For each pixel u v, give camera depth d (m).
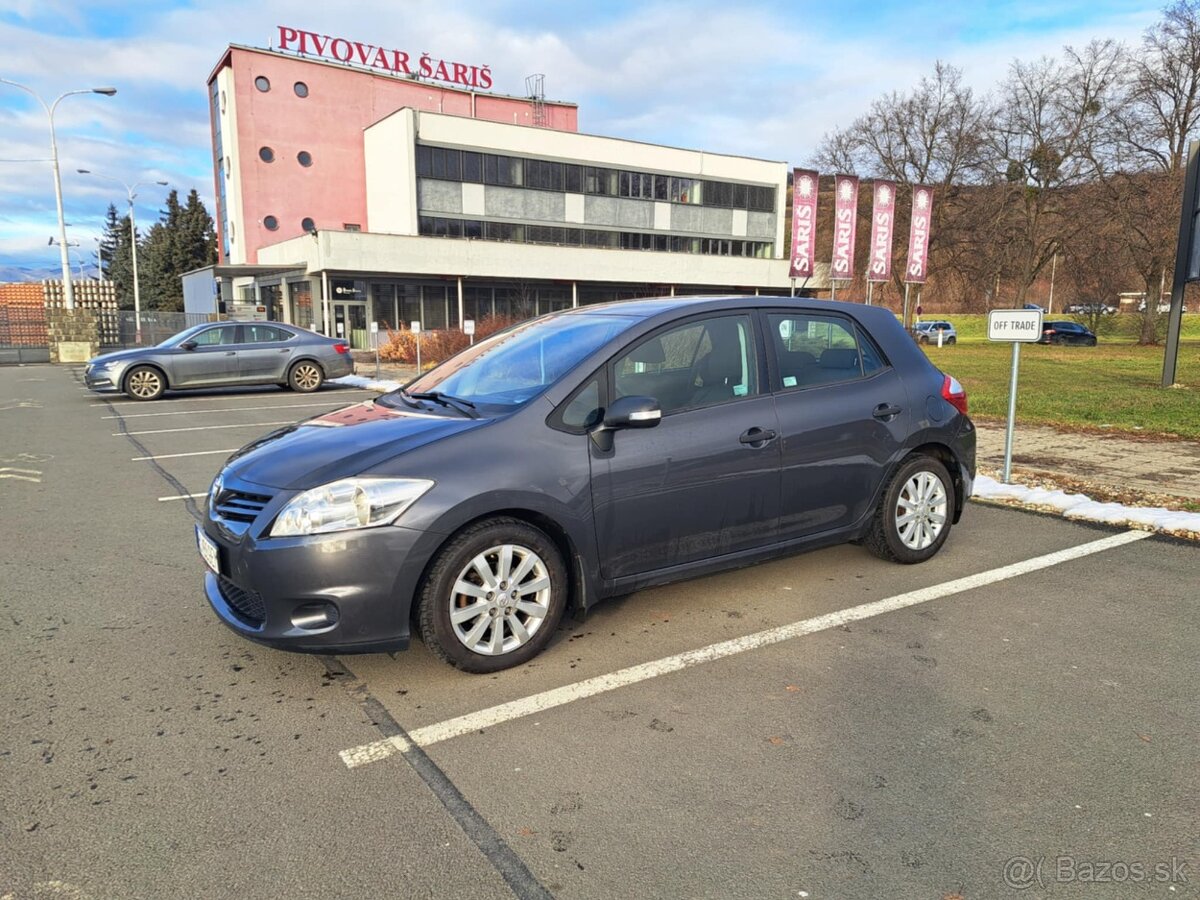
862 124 42.88
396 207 38.38
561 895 2.08
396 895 2.09
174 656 3.60
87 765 2.71
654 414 3.38
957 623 3.89
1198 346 36.28
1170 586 4.39
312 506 3.06
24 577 4.70
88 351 29.38
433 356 25.75
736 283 45.19
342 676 3.39
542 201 41.09
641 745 2.82
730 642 3.70
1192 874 2.13
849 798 2.49
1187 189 14.09
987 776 2.60
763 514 3.99
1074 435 9.62
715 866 2.19
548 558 3.43
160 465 8.34
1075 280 39.28
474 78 47.44
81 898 2.08
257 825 2.39
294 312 36.22
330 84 41.81
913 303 43.56
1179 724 2.92
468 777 2.63
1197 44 33.88
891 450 4.45
